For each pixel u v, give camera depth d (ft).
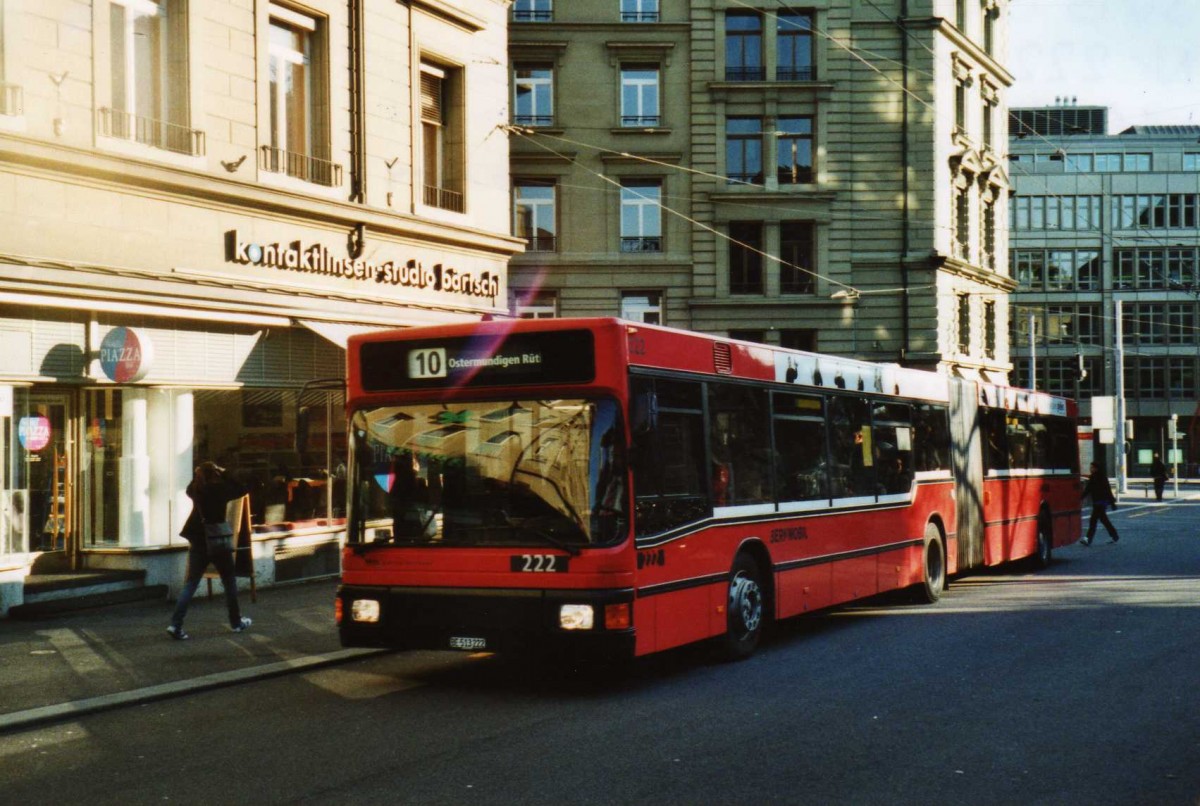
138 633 41.73
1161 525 108.78
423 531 31.58
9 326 44.83
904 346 129.18
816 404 42.47
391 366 32.65
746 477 37.11
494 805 20.92
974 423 59.16
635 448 30.22
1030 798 21.22
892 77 130.72
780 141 127.13
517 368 31.24
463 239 68.90
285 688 32.91
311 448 58.95
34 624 43.65
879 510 47.03
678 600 32.58
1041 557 68.54
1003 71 154.71
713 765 23.61
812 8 127.13
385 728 27.43
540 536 30.25
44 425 47.96
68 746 26.21
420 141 66.44
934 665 35.14
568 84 122.21
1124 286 257.55
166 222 50.75
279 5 57.67
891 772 23.03
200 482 41.39
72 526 49.29
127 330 47.52
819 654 37.58
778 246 126.11
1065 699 30.01
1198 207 258.57
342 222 60.39
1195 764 23.61
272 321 55.57
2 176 43.88
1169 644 38.75
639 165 123.34
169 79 51.93
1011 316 257.14
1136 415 255.70
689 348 34.17
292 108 59.11
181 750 25.64
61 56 46.26
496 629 30.32
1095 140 259.19
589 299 122.62
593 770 23.27
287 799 21.49
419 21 66.44
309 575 57.98
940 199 133.18
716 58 124.16
